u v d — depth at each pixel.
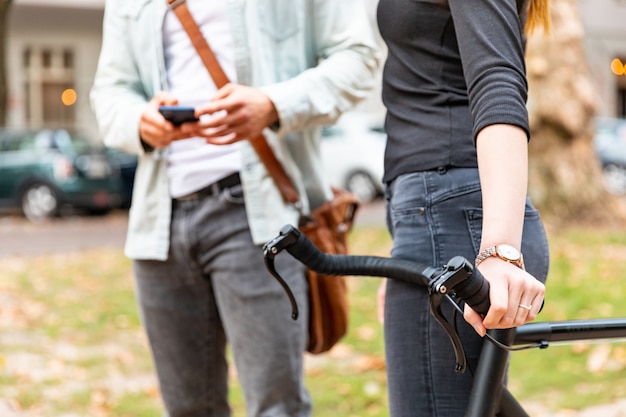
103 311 8.95
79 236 16.58
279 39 3.24
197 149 3.23
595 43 36.69
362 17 3.29
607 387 5.83
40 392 6.18
